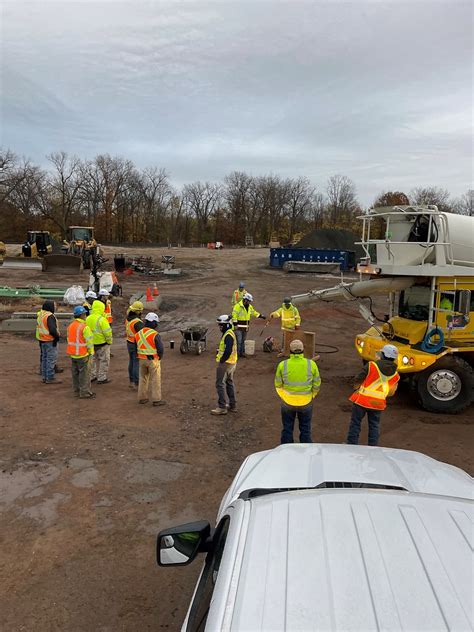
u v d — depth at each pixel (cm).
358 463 334
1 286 2727
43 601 420
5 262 3641
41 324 1069
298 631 168
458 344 941
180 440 777
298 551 210
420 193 9681
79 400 966
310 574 196
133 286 3008
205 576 274
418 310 994
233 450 744
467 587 187
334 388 1107
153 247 6988
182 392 1039
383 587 187
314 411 947
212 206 10050
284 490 292
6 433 786
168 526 537
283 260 4097
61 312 1947
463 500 257
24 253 4091
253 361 1345
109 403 953
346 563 201
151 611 410
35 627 390
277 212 10006
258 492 293
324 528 224
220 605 188
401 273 952
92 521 543
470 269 909
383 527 224
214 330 1853
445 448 774
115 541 507
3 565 466
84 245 3984
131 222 9525
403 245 965
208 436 797
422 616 172
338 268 3841
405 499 250
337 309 2484
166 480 643
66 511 562
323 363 1370
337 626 169
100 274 2506
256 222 9975
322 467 326
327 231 4762
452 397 930
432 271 920
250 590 192
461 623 169
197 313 2222
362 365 1346
